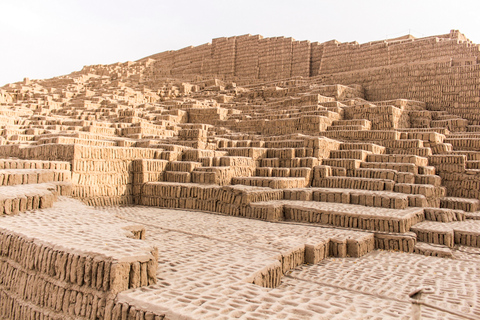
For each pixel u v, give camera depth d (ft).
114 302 18.95
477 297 25.08
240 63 165.48
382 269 32.04
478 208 56.49
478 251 38.32
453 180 62.34
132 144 71.26
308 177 60.13
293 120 83.15
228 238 34.91
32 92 142.72
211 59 177.27
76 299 20.58
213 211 52.49
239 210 49.49
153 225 39.81
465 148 70.28
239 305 18.08
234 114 102.17
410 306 22.71
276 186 54.44
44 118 93.40
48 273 22.35
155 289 20.07
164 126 92.63
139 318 17.74
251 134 88.69
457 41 104.32
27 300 23.11
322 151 64.95
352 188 56.39
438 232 39.75
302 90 108.88
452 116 86.12
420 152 66.49
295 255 32.01
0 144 66.28
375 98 104.53
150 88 153.89
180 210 54.03
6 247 25.71
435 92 93.66
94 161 54.70
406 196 48.03
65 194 44.88
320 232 38.83
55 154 54.03
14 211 30.91
